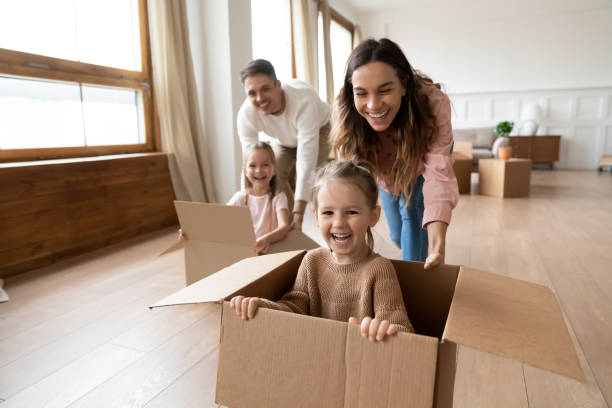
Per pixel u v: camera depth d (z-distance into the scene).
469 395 1.10
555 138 6.92
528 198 4.46
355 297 0.95
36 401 1.07
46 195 2.22
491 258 2.37
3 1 2.19
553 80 7.14
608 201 4.17
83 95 2.67
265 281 0.89
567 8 6.84
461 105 7.62
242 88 3.48
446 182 1.14
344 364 0.60
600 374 1.19
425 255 1.50
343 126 1.30
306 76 5.01
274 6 4.58
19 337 1.42
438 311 0.99
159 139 3.23
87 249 2.46
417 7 7.41
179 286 1.90
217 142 3.45
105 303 1.71
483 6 7.18
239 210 1.45
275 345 0.65
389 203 1.56
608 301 1.72
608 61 6.86
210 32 3.32
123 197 2.71
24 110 2.33
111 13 2.85
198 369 1.21
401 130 1.21
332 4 6.30
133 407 1.04
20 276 2.05
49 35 2.44
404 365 0.56
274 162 1.89
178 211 1.60
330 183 0.93
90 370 1.21
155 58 3.01
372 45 1.09
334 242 0.95
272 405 0.65
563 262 2.27
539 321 0.65
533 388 1.13
